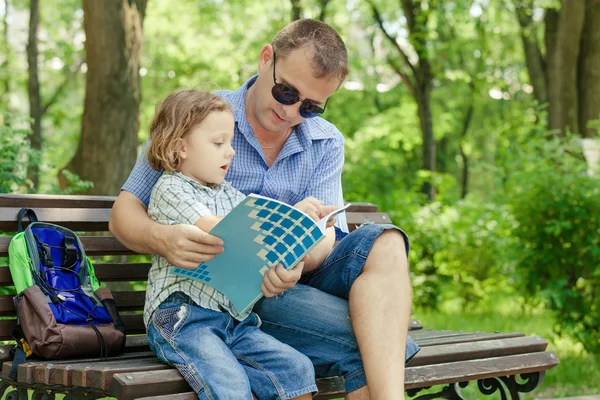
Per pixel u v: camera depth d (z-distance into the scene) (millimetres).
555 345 8180
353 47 23125
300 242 2836
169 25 20281
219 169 3088
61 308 3119
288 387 2770
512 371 3678
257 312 3121
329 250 3279
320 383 3027
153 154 3088
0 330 3342
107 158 8867
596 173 7965
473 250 11664
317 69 3193
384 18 21234
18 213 3461
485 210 11648
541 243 7945
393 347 2873
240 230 2781
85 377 2656
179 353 2779
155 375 2650
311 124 3611
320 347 3037
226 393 2639
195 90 3166
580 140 8570
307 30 3260
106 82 8906
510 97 25438
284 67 3234
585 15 13914
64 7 22062
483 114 26406
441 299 12023
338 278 3141
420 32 17219
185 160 3090
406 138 22250
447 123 23438
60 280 3213
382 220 4676
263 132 3500
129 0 9062
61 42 21203
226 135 3094
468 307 12016
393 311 2926
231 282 2881
